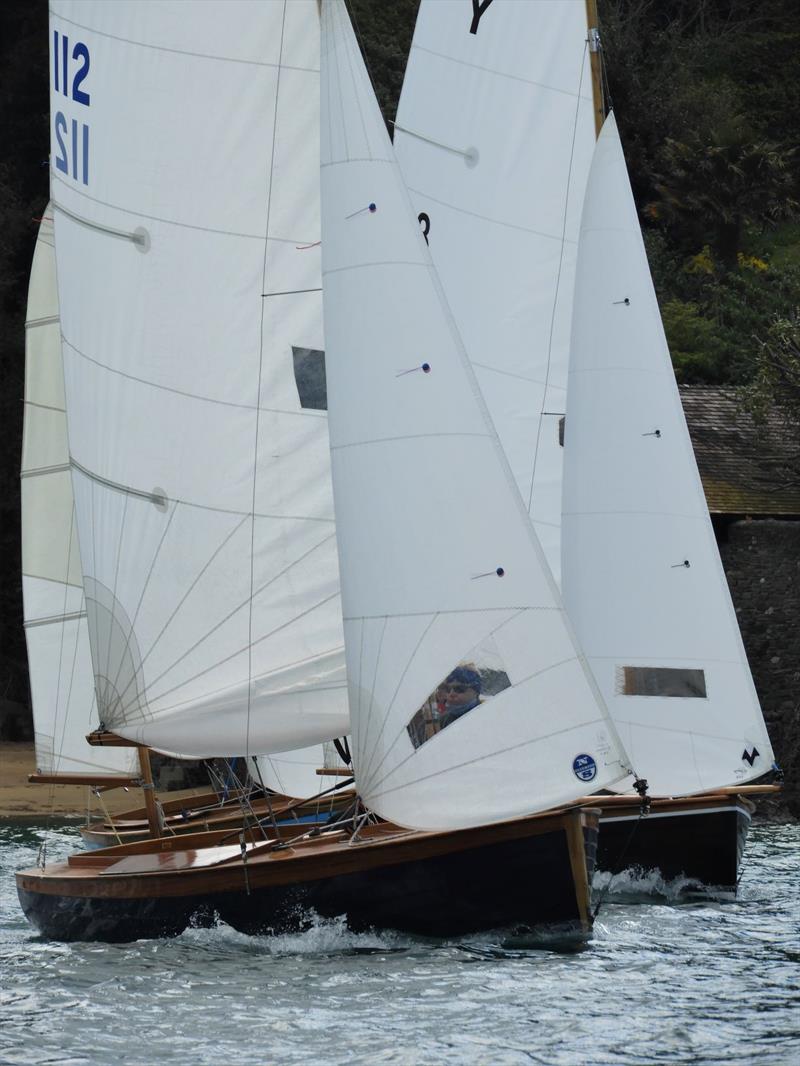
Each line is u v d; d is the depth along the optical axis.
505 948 52.38
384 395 52.94
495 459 51.88
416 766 51.00
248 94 57.69
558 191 70.94
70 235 60.31
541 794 50.12
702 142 196.12
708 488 115.69
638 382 69.69
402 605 51.72
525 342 70.44
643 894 67.00
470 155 71.25
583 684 50.47
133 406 58.78
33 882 59.06
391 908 52.09
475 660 50.94
